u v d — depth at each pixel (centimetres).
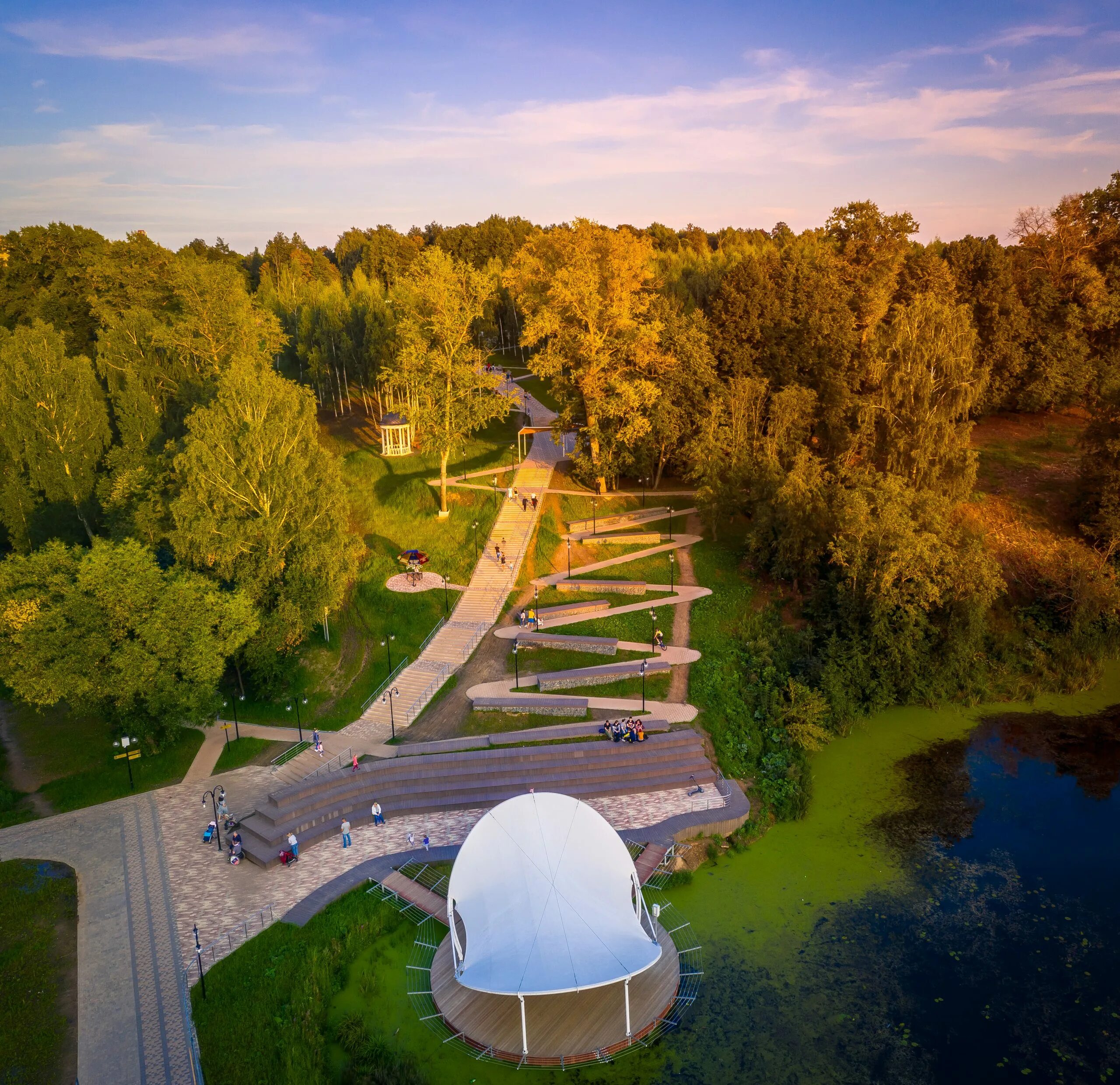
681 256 14462
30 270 12000
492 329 12731
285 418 5750
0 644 4444
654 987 3238
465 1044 2973
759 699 5375
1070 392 8881
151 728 4653
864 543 5634
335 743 4950
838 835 4334
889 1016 3159
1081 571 6406
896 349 6412
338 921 3562
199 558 5297
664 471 8806
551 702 5147
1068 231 9638
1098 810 4544
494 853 3325
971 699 5712
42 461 7094
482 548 7150
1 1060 2872
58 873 3922
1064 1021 3147
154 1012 3098
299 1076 2791
